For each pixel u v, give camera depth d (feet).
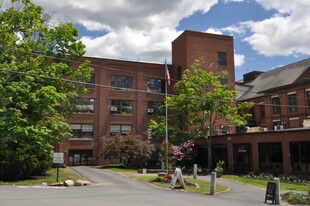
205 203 43.60
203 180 77.61
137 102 143.23
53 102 70.33
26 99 67.82
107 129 136.77
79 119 133.49
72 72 82.64
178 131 116.37
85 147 132.46
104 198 45.01
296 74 133.08
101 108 137.28
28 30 74.90
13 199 41.27
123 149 116.26
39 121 70.59
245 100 152.87
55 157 67.26
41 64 75.36
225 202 45.68
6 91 65.10
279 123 130.62
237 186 69.62
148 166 138.31
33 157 72.69
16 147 73.72
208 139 111.04
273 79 151.23
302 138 81.71
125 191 54.49
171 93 148.56
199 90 108.17
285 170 86.22
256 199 51.21
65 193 49.42
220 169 91.86
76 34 82.33
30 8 76.69
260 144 96.32
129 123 140.77
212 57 142.72
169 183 67.15
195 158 128.26
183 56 141.90
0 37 66.85
